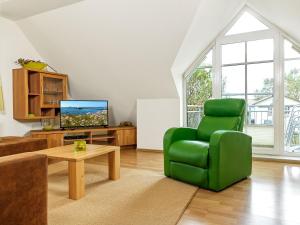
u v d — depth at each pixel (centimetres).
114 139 464
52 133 402
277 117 368
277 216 179
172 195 222
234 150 250
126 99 477
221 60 407
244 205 200
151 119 450
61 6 338
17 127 413
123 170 314
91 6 325
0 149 236
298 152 360
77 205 201
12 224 121
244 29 391
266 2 316
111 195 223
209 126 300
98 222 171
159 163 354
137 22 325
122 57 390
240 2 351
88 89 489
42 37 415
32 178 131
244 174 268
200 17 308
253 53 386
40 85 411
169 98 434
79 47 404
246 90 394
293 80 364
